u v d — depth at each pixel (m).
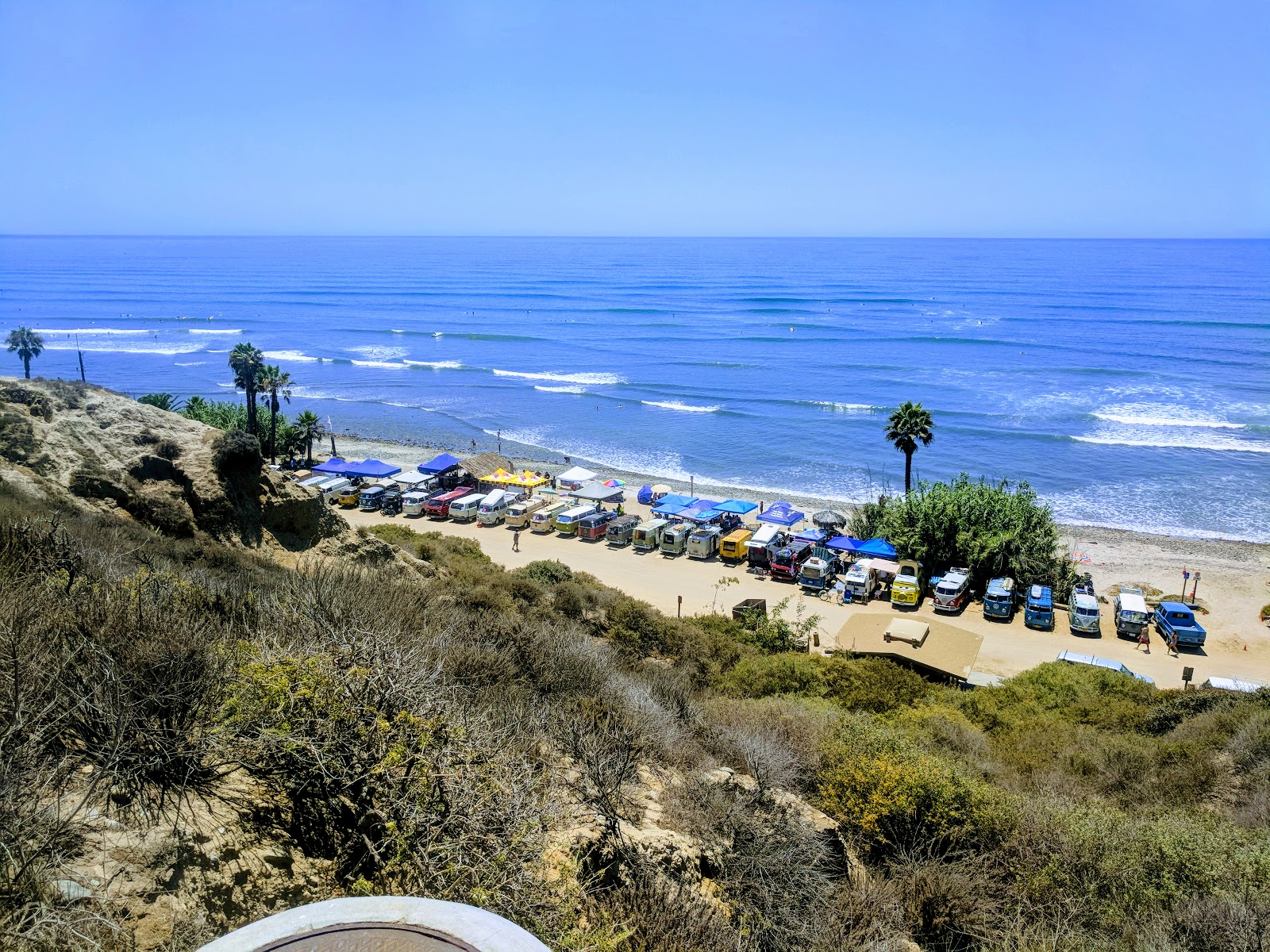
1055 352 96.06
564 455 58.25
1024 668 25.70
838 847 7.41
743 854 6.30
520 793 5.11
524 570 27.78
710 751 8.87
